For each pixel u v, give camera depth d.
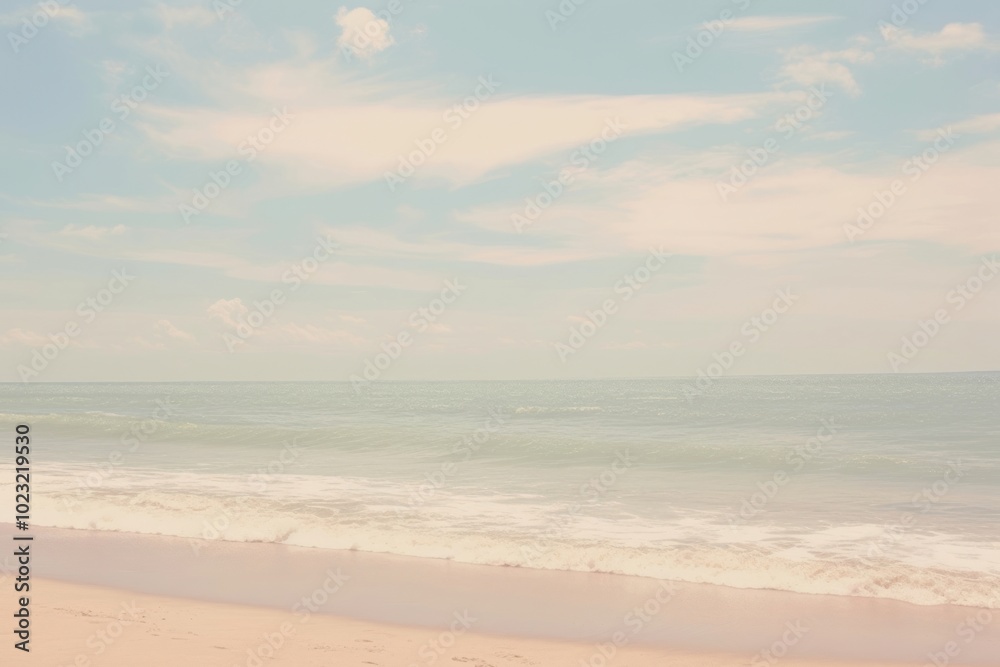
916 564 11.23
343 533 13.28
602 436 30.42
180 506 15.36
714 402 57.12
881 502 16.11
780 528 13.62
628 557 11.59
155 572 11.29
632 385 133.00
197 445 27.25
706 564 11.21
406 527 13.66
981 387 86.31
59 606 9.27
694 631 8.81
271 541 13.36
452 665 7.58
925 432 30.45
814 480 19.14
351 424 37.62
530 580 10.95
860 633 8.76
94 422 33.84
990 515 14.67
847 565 11.02
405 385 168.12
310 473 20.52
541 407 52.53
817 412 43.09
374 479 19.31
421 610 9.53
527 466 21.92
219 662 7.38
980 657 8.05
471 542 12.57
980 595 9.93
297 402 67.12
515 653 8.02
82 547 12.87
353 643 8.19
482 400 69.25
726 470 20.84
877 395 65.62
